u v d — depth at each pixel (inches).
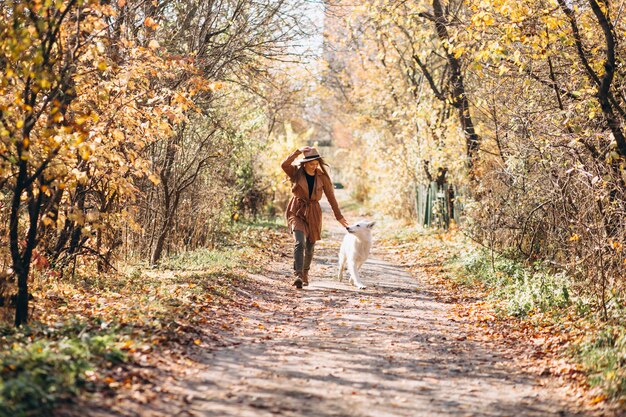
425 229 882.8
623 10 362.0
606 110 334.3
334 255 663.1
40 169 256.7
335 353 273.3
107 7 281.3
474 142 637.9
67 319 284.7
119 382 209.0
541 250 489.4
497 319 353.1
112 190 413.7
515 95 470.0
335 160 2199.8
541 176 443.5
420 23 664.4
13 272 291.1
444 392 227.1
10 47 235.1
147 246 534.0
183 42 513.7
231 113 723.4
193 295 366.3
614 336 280.4
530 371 257.1
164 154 518.0
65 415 177.6
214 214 657.0
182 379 223.6
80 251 428.1
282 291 433.1
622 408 205.2
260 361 255.1
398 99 1013.8
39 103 292.8
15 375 192.1
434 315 364.8
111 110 329.7
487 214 542.6
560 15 366.6
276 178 1015.6
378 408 206.5
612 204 356.2
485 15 375.9
